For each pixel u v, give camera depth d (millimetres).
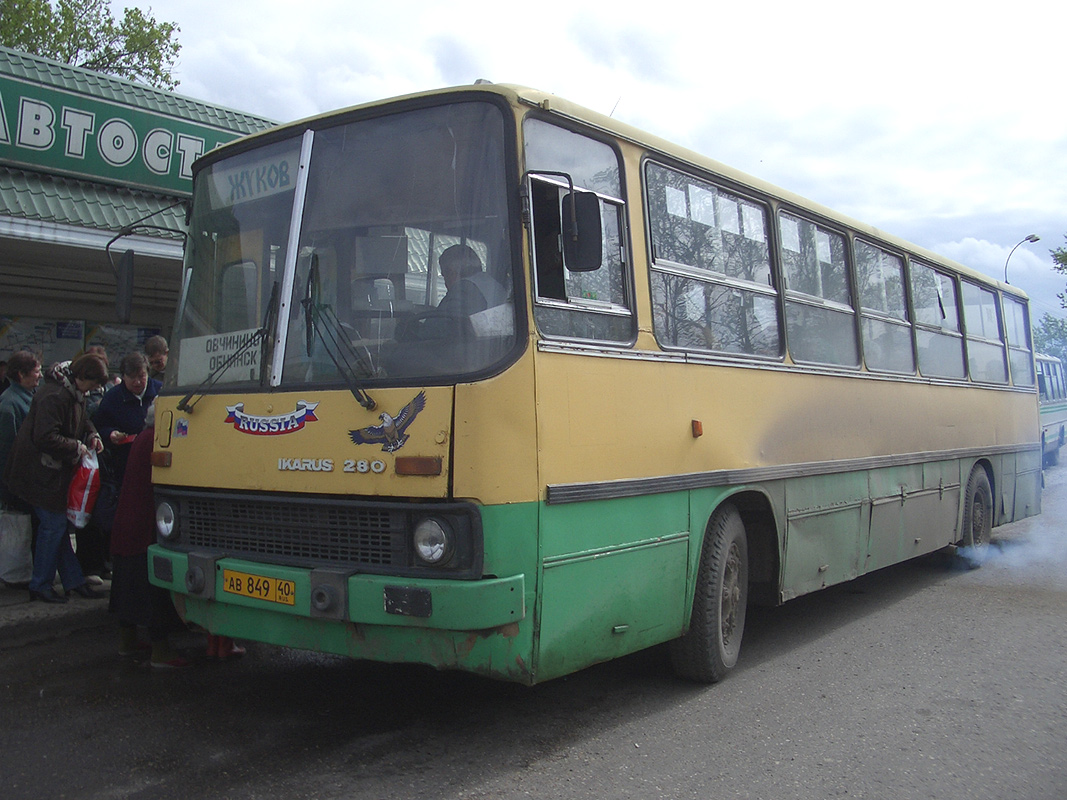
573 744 4562
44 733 4535
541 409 4156
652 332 5047
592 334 4578
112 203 9875
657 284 5160
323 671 5664
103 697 5102
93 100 9672
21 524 7148
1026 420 12211
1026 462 12078
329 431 4219
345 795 3859
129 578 5445
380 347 4242
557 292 4359
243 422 4543
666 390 5086
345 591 4051
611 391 4641
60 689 5230
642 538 4840
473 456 3932
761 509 6188
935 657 6395
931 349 9383
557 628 4242
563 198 4188
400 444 4031
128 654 5910
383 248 4395
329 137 4688
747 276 6172
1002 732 4895
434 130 4434
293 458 4328
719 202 5938
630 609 4758
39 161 9445
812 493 6707
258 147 4973
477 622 3869
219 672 5602
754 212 6371
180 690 5246
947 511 9438
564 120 4598
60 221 9133
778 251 6574
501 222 4219
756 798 3984
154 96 10500
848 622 7523
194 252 5254
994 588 9109
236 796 3826
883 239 8422
